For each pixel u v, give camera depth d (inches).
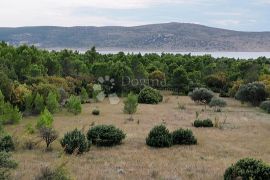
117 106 2476.6
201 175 896.9
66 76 3058.6
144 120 1862.7
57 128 1576.0
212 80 3388.3
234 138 1438.2
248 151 1221.7
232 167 858.1
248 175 832.3
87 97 2696.9
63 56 3523.6
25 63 2733.8
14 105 2036.2
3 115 1673.2
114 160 1046.4
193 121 1859.0
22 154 1085.1
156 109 2317.9
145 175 877.2
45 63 3038.9
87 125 1675.7
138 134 1478.8
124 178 840.9
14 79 2496.3
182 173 912.9
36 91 2155.5
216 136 1470.2
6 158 827.4
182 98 3009.4
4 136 1166.3
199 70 3878.0
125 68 3166.8
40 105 2012.8
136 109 2181.3
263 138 1454.2
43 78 2564.0
